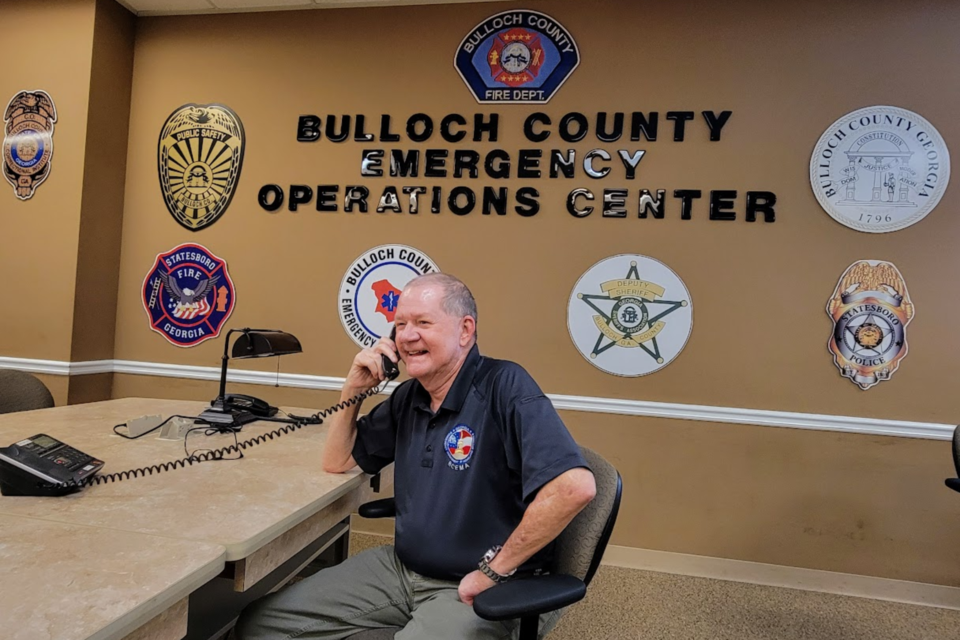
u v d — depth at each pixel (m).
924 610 2.59
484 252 3.12
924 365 2.72
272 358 3.31
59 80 3.28
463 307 1.43
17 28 3.34
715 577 2.84
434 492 1.38
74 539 1.05
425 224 3.18
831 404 2.79
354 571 1.48
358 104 3.27
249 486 1.42
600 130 3.01
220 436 1.91
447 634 1.22
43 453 1.35
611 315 2.98
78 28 3.27
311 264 3.29
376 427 1.63
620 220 2.99
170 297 3.43
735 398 2.87
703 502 2.88
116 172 3.45
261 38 3.38
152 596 0.85
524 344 3.06
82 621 0.77
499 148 3.12
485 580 1.20
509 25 3.12
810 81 2.85
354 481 1.55
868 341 2.76
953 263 2.72
